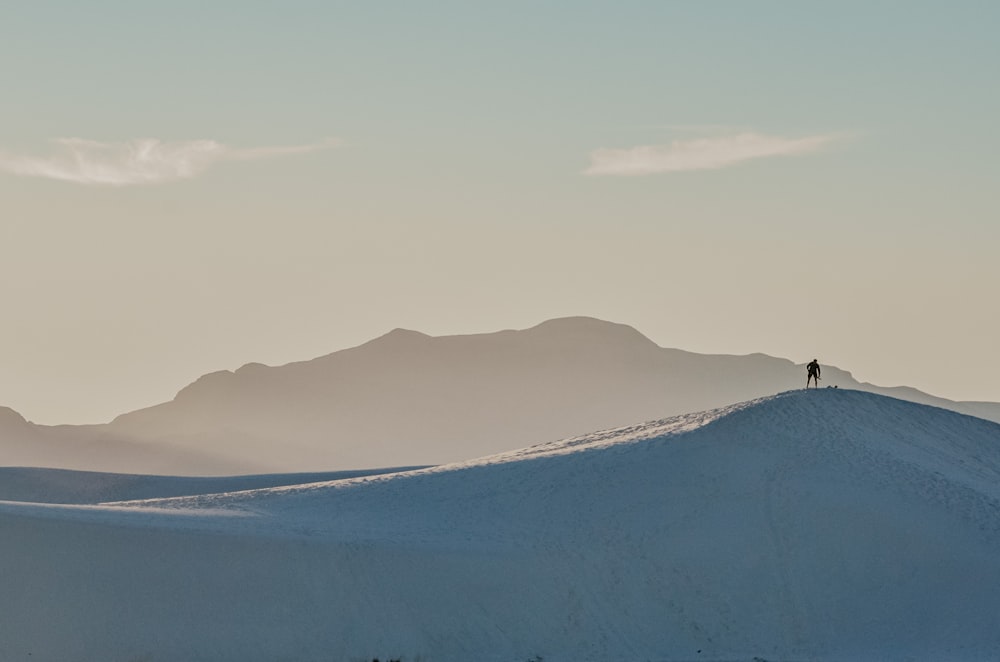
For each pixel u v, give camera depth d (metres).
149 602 140.38
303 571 148.12
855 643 147.88
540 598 150.50
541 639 144.88
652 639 147.00
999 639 147.12
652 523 167.75
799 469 181.12
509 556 157.00
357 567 150.12
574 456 196.88
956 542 163.12
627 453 193.12
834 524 165.88
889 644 147.50
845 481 177.38
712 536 164.12
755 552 161.25
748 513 169.25
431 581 149.88
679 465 184.75
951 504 172.75
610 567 157.25
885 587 156.12
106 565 144.12
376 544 155.62
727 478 179.25
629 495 176.62
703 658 143.12
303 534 157.25
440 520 172.88
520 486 185.62
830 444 190.50
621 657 142.88
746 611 152.12
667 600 152.62
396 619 144.12
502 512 175.62
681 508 171.50
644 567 157.75
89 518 154.88
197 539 150.50
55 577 141.50
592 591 152.88
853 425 199.88
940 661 141.88
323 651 138.25
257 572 146.75
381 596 146.62
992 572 157.75
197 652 135.62
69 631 136.12
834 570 158.62
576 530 166.62
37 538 146.38
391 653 139.62
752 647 146.75
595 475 185.25
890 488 176.00
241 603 142.25
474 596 149.00
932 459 191.75
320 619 142.25
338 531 161.25
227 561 147.50
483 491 185.62
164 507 179.88
